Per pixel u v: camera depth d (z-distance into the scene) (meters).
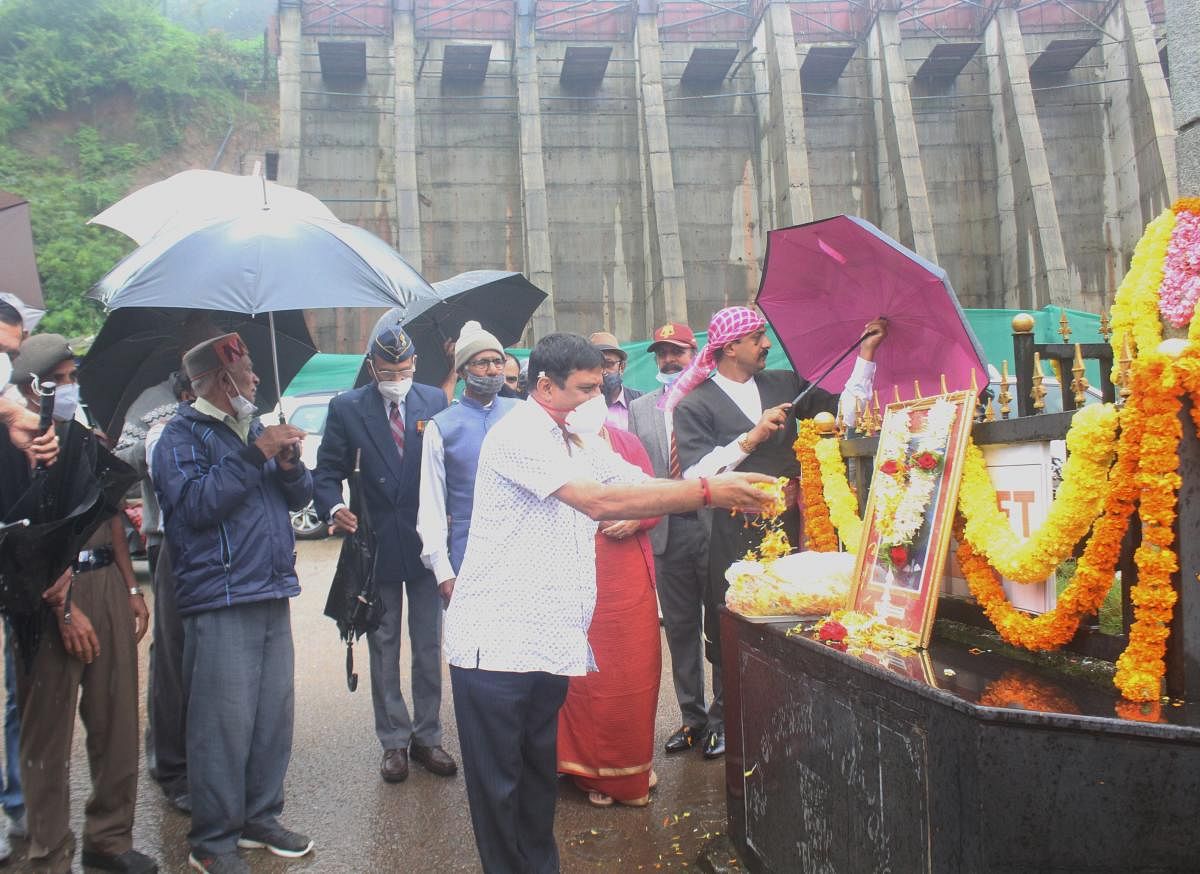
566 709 4.36
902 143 25.80
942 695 2.15
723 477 2.88
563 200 26.62
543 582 3.00
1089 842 2.02
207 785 3.57
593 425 4.05
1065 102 27.53
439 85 26.61
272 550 3.73
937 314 3.49
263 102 37.91
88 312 28.73
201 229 3.39
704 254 26.78
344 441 4.80
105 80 35.25
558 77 27.02
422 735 4.81
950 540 3.18
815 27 27.52
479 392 4.71
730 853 3.55
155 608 4.52
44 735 3.48
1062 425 2.55
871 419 3.70
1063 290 24.70
